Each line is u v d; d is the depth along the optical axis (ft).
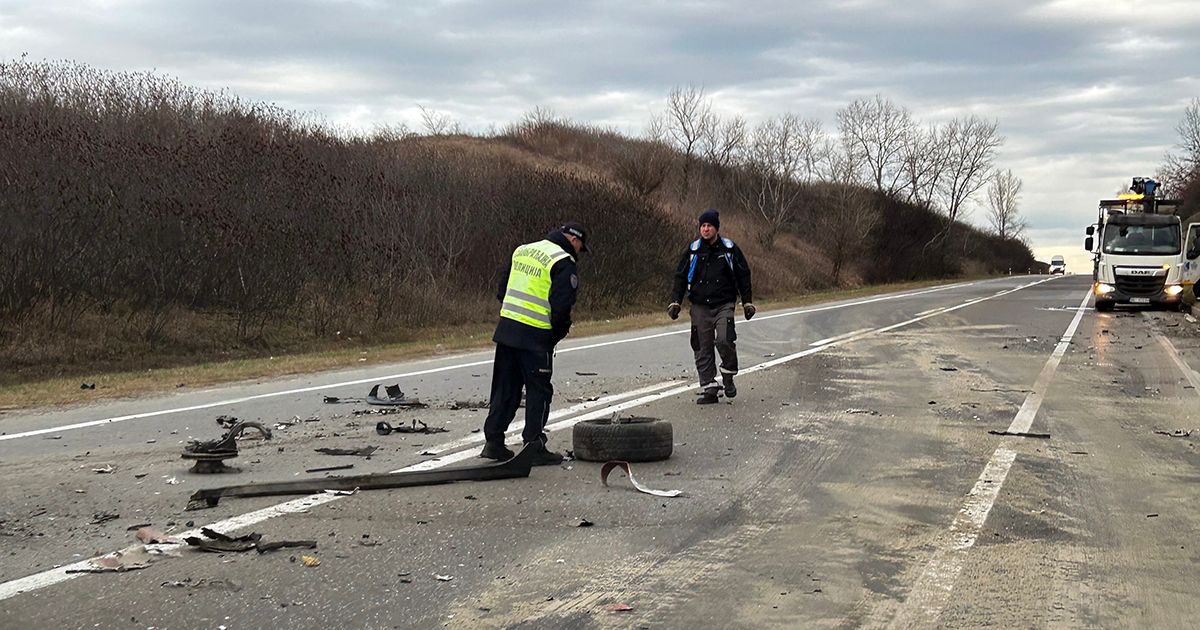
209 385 45.44
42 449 29.43
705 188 210.38
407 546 19.58
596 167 198.49
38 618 15.60
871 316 90.94
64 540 19.75
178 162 74.64
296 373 50.42
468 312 90.07
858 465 27.61
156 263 66.54
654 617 16.02
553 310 26.89
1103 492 24.70
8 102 78.13
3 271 58.85
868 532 20.95
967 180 281.13
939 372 48.80
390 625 15.52
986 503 23.45
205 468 25.77
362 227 87.81
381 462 27.32
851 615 16.17
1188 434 32.53
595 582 17.65
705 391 38.81
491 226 98.99
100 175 67.31
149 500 22.91
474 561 18.72
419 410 36.96
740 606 16.55
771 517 22.11
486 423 27.63
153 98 90.43
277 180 80.02
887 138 265.95
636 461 27.58
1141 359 54.44
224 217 71.77
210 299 71.05
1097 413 36.65
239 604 16.29
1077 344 63.05
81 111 83.76
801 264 191.72
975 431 32.94
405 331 81.76
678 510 22.61
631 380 46.11
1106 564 18.98
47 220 60.80
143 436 31.71
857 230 197.88
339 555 18.94
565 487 24.68
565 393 41.73
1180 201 102.42
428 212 94.27
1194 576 18.31
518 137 217.36
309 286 79.97
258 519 21.29
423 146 120.88
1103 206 105.40
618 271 111.96
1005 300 118.42
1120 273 94.17
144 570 17.92
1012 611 16.43
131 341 63.31
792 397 40.63
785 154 223.51
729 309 38.81
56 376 55.36
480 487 24.59
